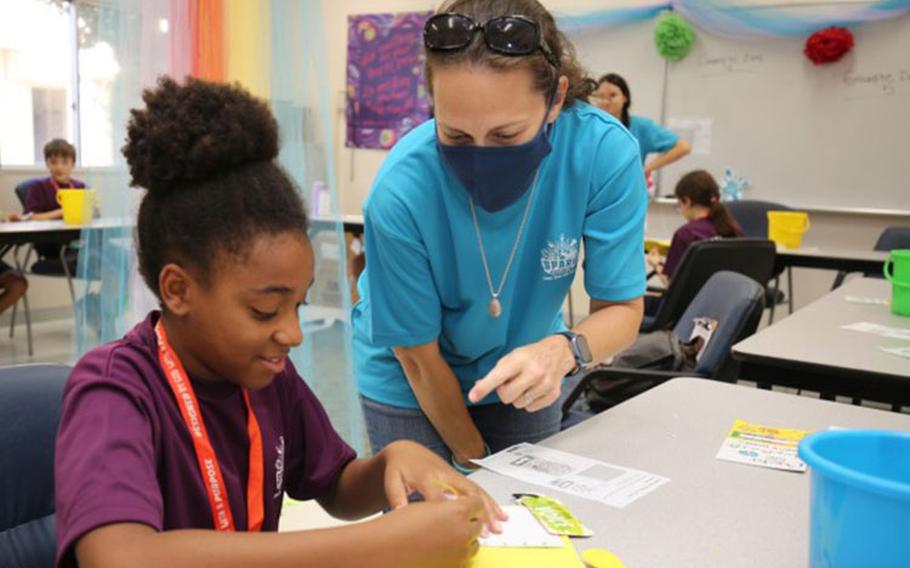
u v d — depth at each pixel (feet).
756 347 5.91
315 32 8.59
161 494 2.45
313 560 2.17
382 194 4.04
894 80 14.47
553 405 4.98
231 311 2.48
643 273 4.36
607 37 16.94
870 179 14.92
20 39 18.31
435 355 4.36
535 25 3.32
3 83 18.29
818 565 2.23
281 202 2.54
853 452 2.41
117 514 2.12
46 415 3.20
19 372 3.24
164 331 2.72
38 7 18.33
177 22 7.77
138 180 2.57
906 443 2.41
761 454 3.61
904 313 7.30
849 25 14.71
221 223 2.43
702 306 7.91
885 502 2.03
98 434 2.30
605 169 4.11
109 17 7.74
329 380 10.29
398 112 19.89
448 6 3.67
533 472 3.38
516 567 2.54
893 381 5.17
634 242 4.27
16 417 3.13
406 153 4.04
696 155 16.39
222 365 2.61
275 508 3.01
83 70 8.27
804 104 15.29
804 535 2.85
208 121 2.51
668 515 2.99
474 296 4.28
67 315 18.89
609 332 4.11
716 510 3.04
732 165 16.10
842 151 15.08
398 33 19.60
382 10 19.77
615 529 2.87
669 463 3.51
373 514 3.20
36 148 18.93
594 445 3.72
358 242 15.65
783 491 3.23
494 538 2.72
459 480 2.92
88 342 8.54
